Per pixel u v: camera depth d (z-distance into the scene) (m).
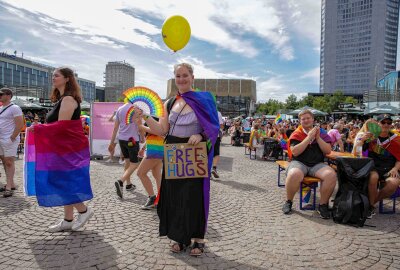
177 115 3.18
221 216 4.55
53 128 3.41
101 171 7.92
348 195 4.40
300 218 4.55
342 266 3.09
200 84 85.38
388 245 3.63
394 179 4.78
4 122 5.28
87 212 3.83
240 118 18.97
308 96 69.94
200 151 3.10
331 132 9.02
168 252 3.28
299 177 4.75
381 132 5.10
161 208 3.33
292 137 5.20
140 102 5.17
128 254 3.21
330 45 129.38
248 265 3.05
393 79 65.69
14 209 4.61
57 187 3.46
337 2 126.25
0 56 103.44
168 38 3.62
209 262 3.09
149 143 4.55
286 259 3.20
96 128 10.21
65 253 3.20
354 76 125.56
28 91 46.41
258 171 8.73
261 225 4.21
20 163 9.05
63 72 3.49
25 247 3.33
